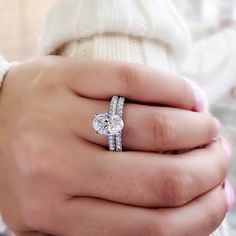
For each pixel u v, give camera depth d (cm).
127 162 13
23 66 17
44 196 14
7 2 41
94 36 16
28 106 15
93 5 16
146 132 14
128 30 15
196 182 14
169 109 14
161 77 14
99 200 14
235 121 34
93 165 14
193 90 15
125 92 14
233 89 37
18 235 16
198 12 45
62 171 14
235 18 44
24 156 15
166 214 13
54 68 16
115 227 14
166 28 16
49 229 15
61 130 14
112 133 14
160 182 13
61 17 16
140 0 16
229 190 16
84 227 14
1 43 42
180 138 14
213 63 37
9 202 16
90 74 14
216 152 15
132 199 14
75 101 14
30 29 42
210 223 14
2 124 16
